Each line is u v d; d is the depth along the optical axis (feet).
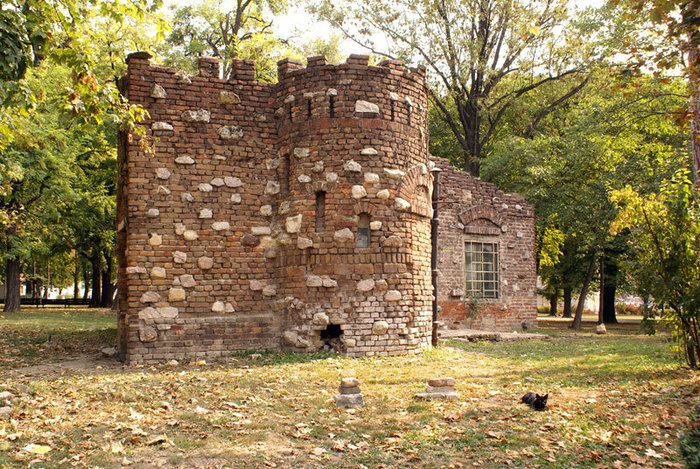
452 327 67.97
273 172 45.52
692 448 15.88
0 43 26.14
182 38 116.67
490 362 41.47
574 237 100.22
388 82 44.83
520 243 75.82
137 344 40.93
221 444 21.53
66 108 29.58
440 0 99.50
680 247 35.19
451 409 26.43
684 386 30.01
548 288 142.82
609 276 103.04
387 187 43.73
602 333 75.77
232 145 44.55
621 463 19.17
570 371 36.86
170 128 42.96
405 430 23.36
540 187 85.30
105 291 139.44
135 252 41.60
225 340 42.78
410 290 44.19
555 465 19.33
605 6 86.69
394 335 43.11
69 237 111.55
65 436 22.07
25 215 84.23
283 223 44.47
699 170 43.55
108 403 27.37
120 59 71.00
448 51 101.96
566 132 91.35
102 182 102.12
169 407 26.66
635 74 35.37
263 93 45.83
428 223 47.88
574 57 96.63
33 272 168.45
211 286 43.01
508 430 23.18
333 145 43.34
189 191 43.14
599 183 82.79
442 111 112.47
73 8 29.04
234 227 44.04
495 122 109.19
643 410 25.71
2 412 25.00
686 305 34.37
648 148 85.97
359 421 24.63
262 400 28.25
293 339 42.63
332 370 36.24
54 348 48.88
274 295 44.47
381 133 43.96
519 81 109.29
